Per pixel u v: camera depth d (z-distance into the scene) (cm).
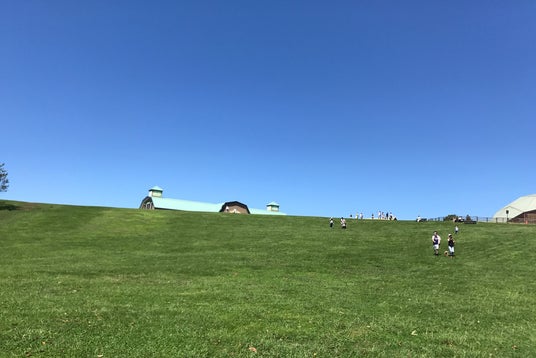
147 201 12444
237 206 12838
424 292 2045
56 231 4766
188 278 2312
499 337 1273
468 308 1689
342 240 4434
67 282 2056
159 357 972
